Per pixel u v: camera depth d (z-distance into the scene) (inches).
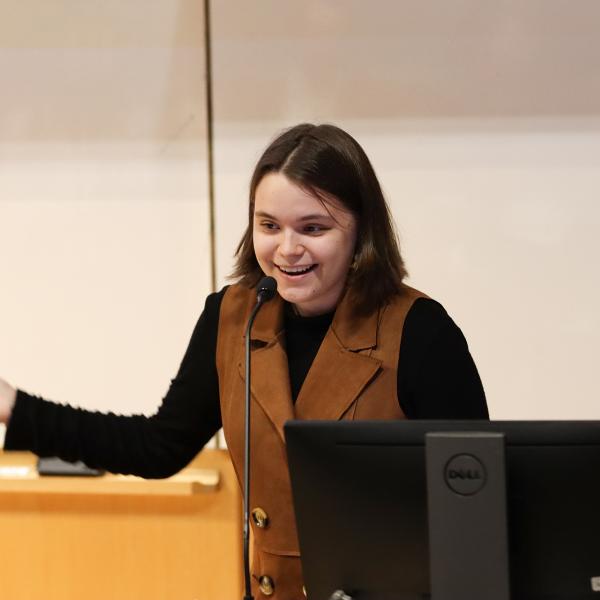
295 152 191.5
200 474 316.2
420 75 306.7
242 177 312.8
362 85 308.0
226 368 210.4
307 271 195.5
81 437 212.8
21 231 323.0
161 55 313.1
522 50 304.0
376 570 157.4
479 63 305.0
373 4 305.7
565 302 309.3
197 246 316.5
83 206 320.2
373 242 198.8
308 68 308.8
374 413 196.9
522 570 152.3
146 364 321.1
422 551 154.2
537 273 309.3
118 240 319.9
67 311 323.0
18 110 319.9
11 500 324.2
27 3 315.9
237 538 317.1
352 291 201.5
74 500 322.3
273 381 202.2
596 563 150.8
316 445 156.7
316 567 161.3
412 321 199.2
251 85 311.0
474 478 146.7
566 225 307.1
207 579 319.0
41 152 320.2
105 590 323.3
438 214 310.0
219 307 217.3
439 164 308.5
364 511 155.9
